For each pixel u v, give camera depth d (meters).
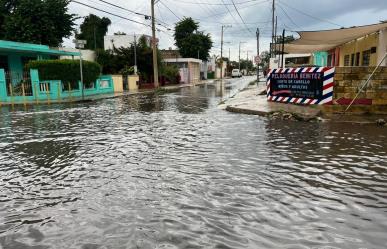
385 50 15.95
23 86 21.19
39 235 3.69
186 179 5.33
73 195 4.79
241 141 8.08
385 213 4.02
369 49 18.55
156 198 4.58
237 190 4.82
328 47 27.19
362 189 4.81
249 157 6.57
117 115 14.11
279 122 10.95
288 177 5.35
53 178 5.60
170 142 8.18
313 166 5.92
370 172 5.55
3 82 21.17
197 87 38.41
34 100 21.78
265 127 10.02
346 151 6.91
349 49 23.45
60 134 9.71
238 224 3.80
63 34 35.88
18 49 25.00
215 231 3.64
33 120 13.01
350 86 12.01
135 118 12.96
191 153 7.00
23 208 4.40
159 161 6.44
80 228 3.80
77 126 11.20
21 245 3.49
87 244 3.45
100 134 9.57
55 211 4.28
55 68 23.67
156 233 3.62
